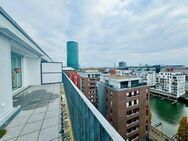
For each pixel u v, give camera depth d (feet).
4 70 18.34
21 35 23.30
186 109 190.49
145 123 96.12
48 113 20.25
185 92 269.03
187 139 93.50
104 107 103.40
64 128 15.07
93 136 7.83
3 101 17.79
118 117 83.61
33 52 42.27
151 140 101.55
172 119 154.40
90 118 8.64
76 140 15.70
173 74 257.75
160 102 230.68
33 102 26.63
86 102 10.18
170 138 106.11
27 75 51.70
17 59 40.81
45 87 48.55
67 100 30.14
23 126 15.78
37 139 12.78
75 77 156.04
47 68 63.41
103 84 104.47
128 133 87.66
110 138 5.02
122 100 84.48
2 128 15.07
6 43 19.22
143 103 93.30
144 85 95.81
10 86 20.20
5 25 15.94
